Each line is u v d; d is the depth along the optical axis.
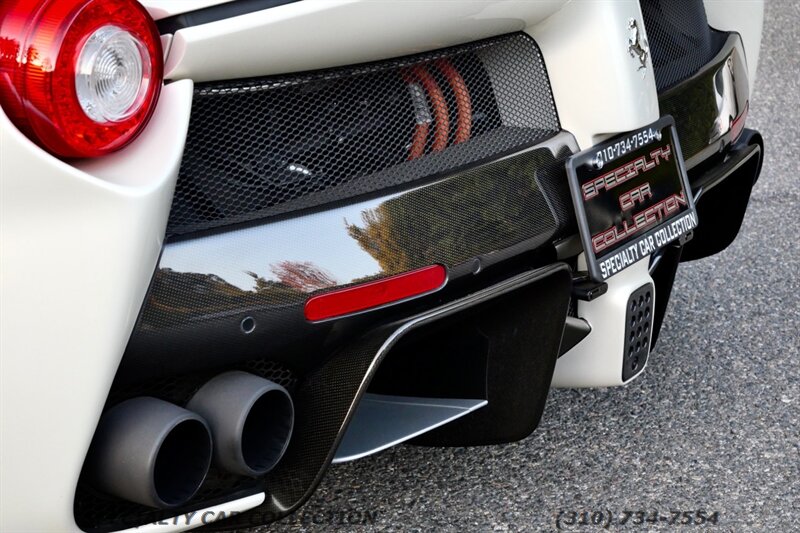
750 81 3.55
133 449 1.89
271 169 2.12
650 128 2.59
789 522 2.54
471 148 2.38
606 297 2.61
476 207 2.31
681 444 2.92
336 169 2.21
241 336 2.02
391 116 2.29
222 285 1.99
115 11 1.76
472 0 2.24
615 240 2.52
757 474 2.76
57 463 1.84
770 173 5.06
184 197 2.03
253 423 2.12
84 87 1.73
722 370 3.33
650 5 2.94
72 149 1.74
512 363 2.45
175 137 1.88
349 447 2.29
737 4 3.40
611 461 2.84
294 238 2.09
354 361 2.14
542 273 2.32
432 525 2.55
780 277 3.99
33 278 1.74
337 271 2.11
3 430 1.78
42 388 1.78
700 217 3.46
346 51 2.12
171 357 1.96
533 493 2.69
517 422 2.48
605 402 3.16
